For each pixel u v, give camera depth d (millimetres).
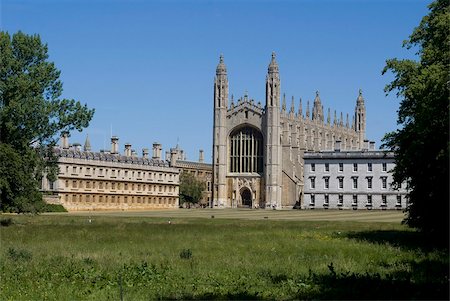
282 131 186750
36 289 24750
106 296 23234
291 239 48969
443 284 24688
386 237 50969
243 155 189125
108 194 161250
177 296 23203
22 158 69812
